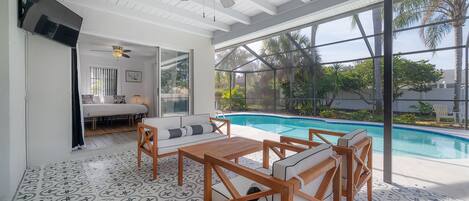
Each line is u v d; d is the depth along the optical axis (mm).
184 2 3668
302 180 1048
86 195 2182
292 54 8516
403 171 2752
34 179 2578
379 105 7008
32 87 2988
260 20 4184
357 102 7793
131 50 6312
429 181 2461
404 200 2051
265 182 1112
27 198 2127
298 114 8875
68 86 3330
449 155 3795
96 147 3875
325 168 1218
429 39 6066
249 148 2531
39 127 3070
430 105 6395
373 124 6547
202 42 5211
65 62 3285
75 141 3727
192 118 3615
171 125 3334
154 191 2266
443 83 6148
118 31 3850
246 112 10078
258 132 5531
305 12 3514
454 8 5609
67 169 2910
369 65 7367
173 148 2750
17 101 2402
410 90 6816
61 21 2854
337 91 8234
